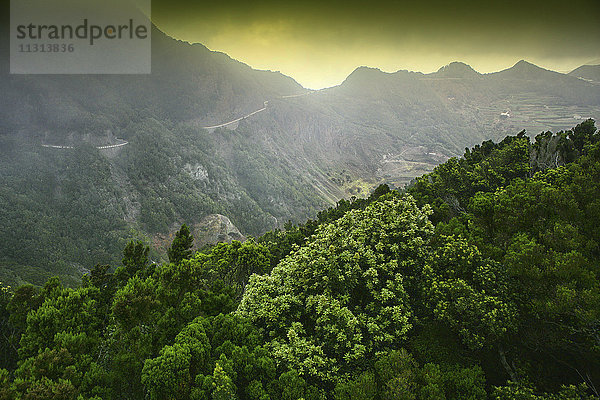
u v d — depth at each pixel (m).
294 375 15.09
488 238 21.94
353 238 20.38
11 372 21.67
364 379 14.36
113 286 27.38
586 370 16.45
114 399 16.98
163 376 15.02
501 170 34.81
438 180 35.50
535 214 19.94
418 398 13.96
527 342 17.34
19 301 22.16
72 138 171.00
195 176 174.62
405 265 19.53
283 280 20.86
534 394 14.80
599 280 14.97
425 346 17.83
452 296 17.05
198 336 17.47
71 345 17.61
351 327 15.93
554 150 35.34
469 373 15.39
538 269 15.81
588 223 17.48
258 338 17.97
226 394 14.29
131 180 156.38
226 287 24.66
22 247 106.88
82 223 125.69
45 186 133.88
